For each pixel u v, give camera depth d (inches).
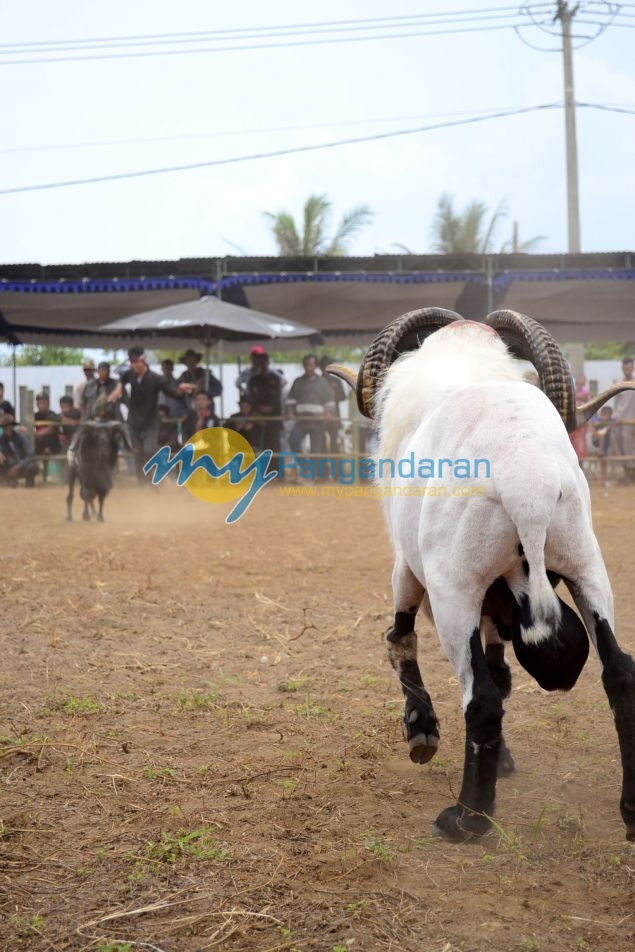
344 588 327.3
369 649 251.3
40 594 314.8
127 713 198.2
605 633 128.3
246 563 374.6
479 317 796.6
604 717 197.8
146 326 658.8
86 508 506.6
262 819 147.7
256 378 705.6
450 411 140.3
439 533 134.4
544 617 122.5
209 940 112.8
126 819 147.1
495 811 147.3
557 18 1022.4
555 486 124.4
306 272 741.9
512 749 181.2
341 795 158.1
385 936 113.1
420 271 741.9
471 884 126.6
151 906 119.8
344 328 919.0
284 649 250.8
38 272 754.2
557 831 144.2
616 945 112.0
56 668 230.8
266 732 188.4
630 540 414.3
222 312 671.8
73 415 735.7
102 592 318.0
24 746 175.5
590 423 685.9
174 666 234.4
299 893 123.6
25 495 644.1
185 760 172.9
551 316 861.2
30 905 120.5
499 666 171.6
